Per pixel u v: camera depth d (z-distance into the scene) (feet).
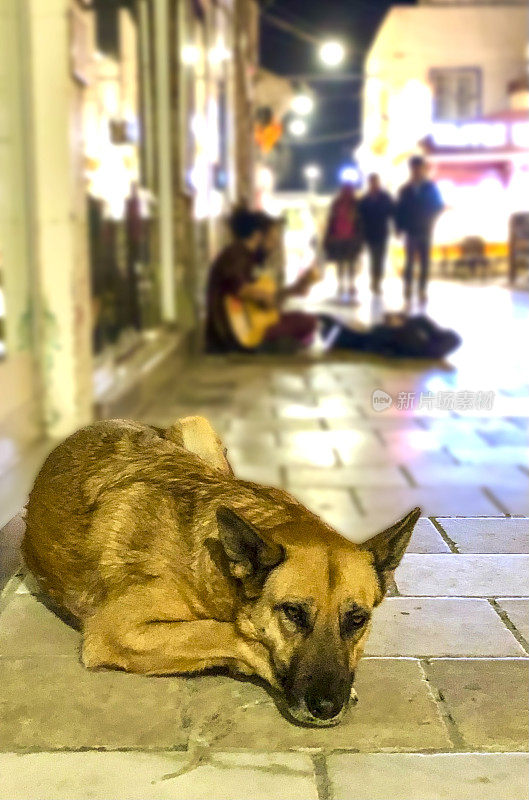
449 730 4.33
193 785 3.86
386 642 5.30
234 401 15.55
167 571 4.58
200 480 5.02
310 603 4.19
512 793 3.84
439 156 46.62
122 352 15.78
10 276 11.75
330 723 4.25
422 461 11.75
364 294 36.96
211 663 4.67
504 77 49.85
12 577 6.23
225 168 28.81
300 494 10.25
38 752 4.10
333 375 18.01
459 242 48.26
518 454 12.10
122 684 4.76
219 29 26.71
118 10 15.46
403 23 49.42
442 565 6.54
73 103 12.01
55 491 5.31
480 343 21.29
